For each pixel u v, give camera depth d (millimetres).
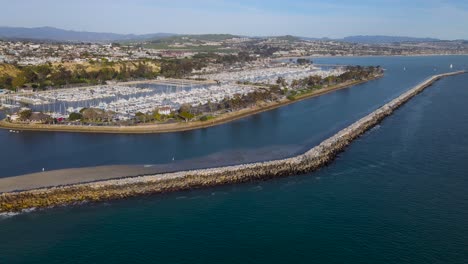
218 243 88375
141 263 81750
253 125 196500
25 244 88312
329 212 100750
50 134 179750
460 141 160500
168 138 172250
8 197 106000
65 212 102062
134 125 189000
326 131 182000
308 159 134500
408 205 103688
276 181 121312
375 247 85562
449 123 192000
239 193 113125
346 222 95688
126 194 111312
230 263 81625
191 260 82625
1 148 157375
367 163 136125
